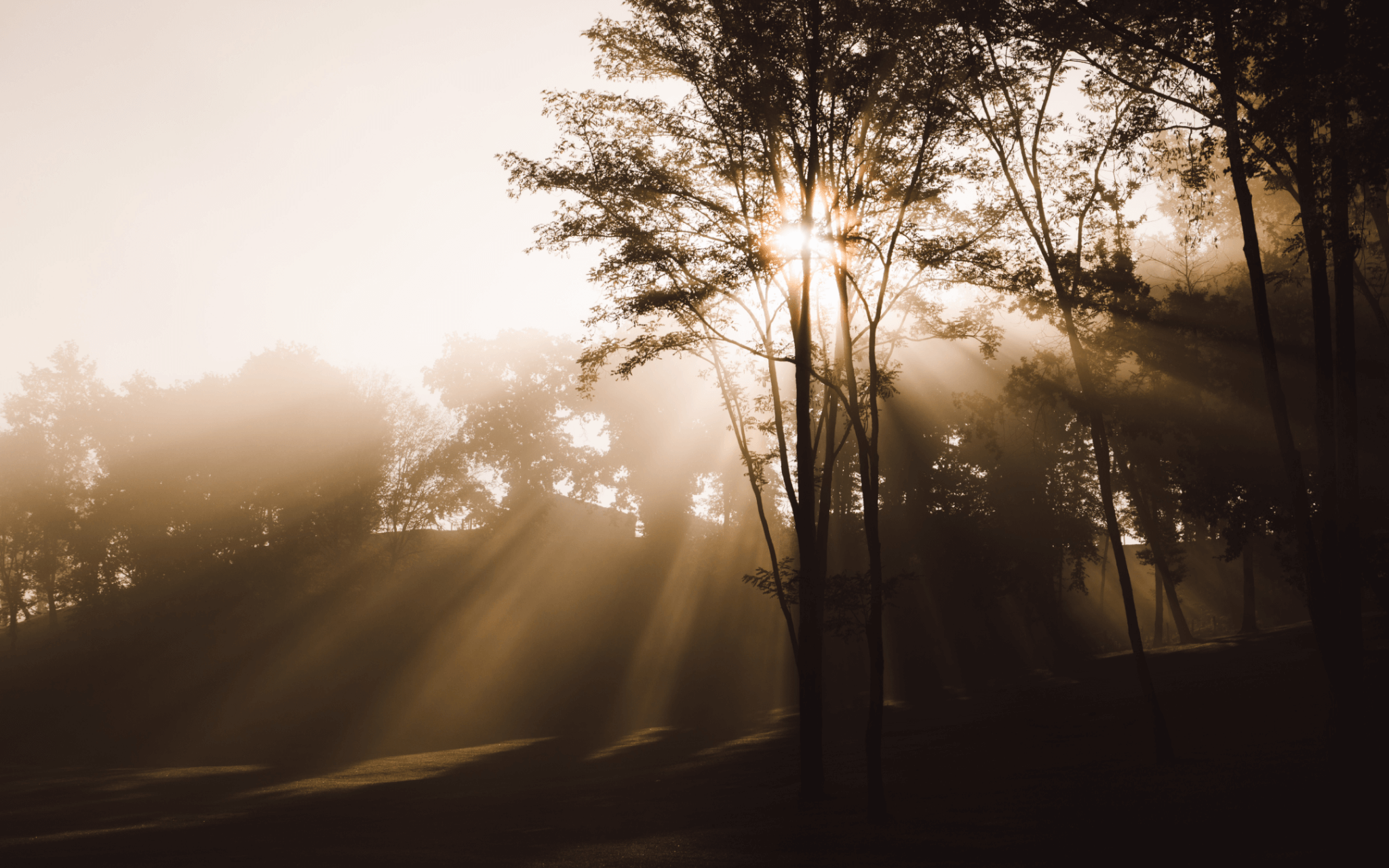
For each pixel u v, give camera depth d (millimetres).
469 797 27047
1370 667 25641
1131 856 12500
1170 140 21250
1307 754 18750
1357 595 15078
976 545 48250
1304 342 26391
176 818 23516
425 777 34156
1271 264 27234
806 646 21203
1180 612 50438
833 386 18859
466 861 14875
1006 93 22078
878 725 17359
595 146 21578
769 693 62594
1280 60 14328
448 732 55188
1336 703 14969
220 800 28297
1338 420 15367
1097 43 19438
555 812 22703
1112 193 22625
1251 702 27406
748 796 23078
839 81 19234
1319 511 15594
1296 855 11539
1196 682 33688
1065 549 51125
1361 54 13000
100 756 50719
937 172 20141
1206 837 13172
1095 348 24781
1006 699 40000
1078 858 12703
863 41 19594
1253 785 16453
